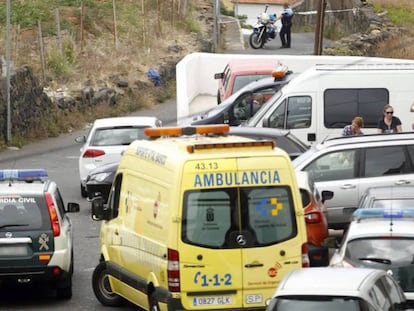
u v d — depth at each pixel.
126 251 33.12
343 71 56.38
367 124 56.31
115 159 57.28
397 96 56.38
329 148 44.00
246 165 29.55
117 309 35.25
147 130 33.09
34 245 34.62
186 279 29.16
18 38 90.88
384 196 37.91
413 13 120.25
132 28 106.00
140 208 32.03
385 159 43.56
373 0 123.50
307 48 110.69
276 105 56.41
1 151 75.38
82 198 58.41
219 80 80.88
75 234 49.09
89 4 108.25
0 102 76.25
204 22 124.12
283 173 29.78
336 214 43.56
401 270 29.30
